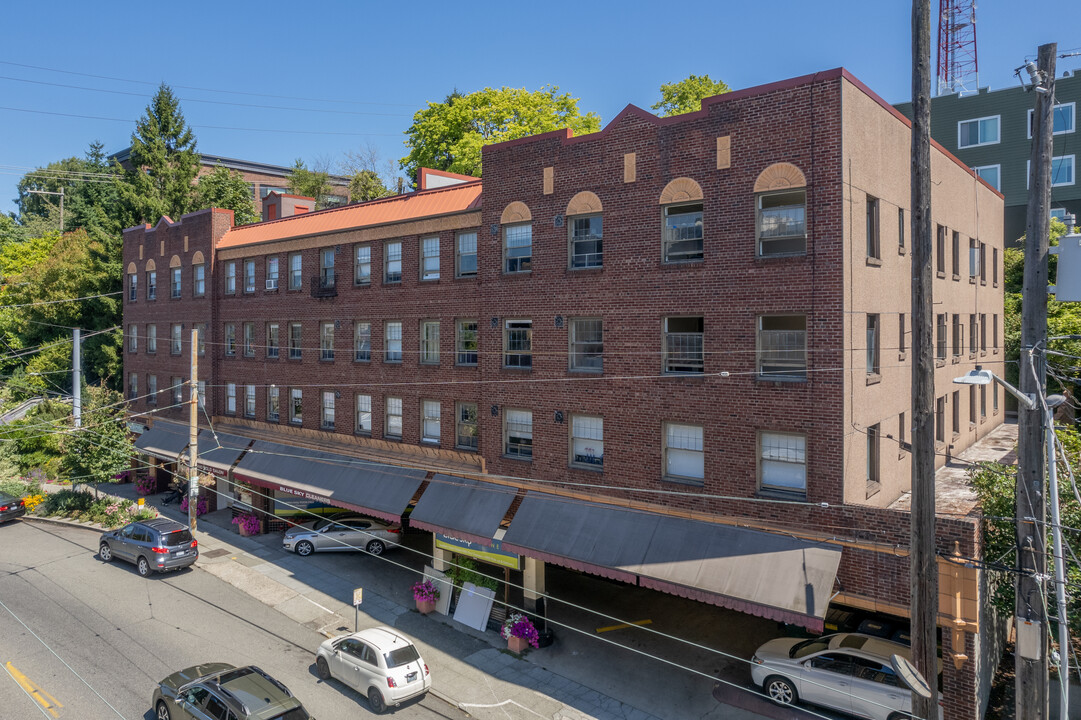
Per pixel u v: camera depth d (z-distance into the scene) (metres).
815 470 17.33
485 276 24.20
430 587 24.72
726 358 18.73
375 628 19.70
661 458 19.97
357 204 31.05
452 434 25.98
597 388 21.27
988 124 47.78
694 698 18.61
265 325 34.22
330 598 25.84
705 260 19.09
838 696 16.77
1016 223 46.50
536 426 22.81
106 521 35.22
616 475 20.86
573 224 22.00
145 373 43.16
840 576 16.70
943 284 25.08
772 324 18.47
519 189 23.17
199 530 34.47
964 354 27.81
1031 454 12.51
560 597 25.52
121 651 21.14
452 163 48.81
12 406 54.31
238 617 24.05
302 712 15.44
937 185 24.39
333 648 19.58
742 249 18.48
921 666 11.70
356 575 28.19
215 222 36.78
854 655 16.89
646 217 20.19
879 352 19.48
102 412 40.06
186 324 39.16
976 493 20.36
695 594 17.56
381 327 28.53
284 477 30.44
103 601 25.19
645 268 20.20
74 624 23.08
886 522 16.12
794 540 17.28
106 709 17.78
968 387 28.77
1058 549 11.84
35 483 43.53
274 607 25.02
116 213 58.03
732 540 18.11
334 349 30.55
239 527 34.19
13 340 57.75
